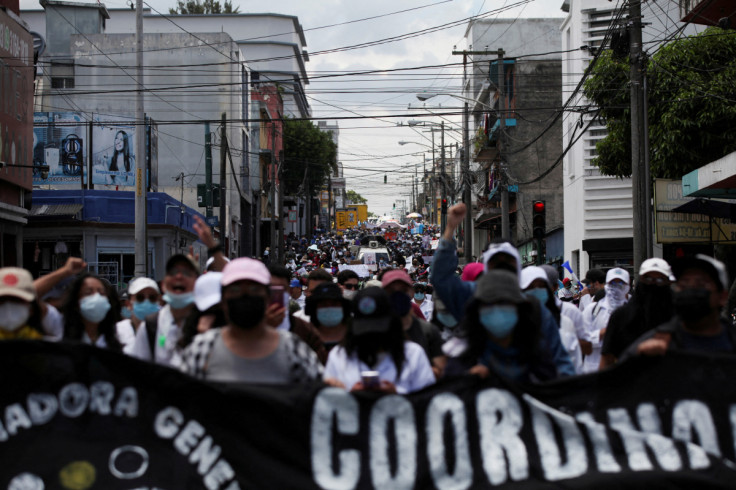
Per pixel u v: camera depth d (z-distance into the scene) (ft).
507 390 15.81
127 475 14.92
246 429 15.11
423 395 15.65
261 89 203.82
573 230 101.35
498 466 15.47
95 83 146.20
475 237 200.54
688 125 65.98
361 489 15.16
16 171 79.82
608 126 75.10
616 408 16.01
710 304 16.61
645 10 92.22
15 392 15.07
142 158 75.46
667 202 68.80
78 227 102.63
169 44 147.23
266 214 195.83
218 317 18.22
